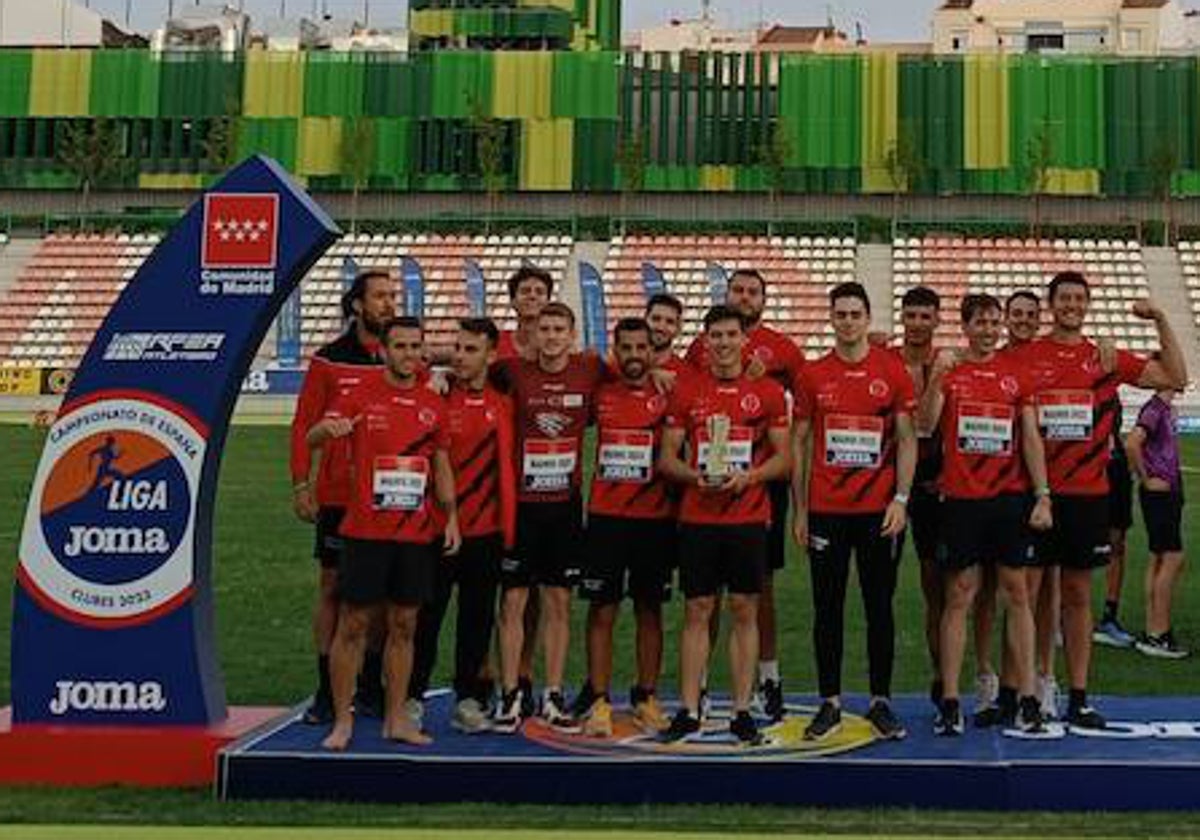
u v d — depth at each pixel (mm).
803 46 54656
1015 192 36375
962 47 49906
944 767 4969
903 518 5578
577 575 5918
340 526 5676
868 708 5961
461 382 5785
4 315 35406
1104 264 34812
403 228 37688
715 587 5531
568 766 5055
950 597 5594
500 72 38125
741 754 5164
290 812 4883
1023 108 36406
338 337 6289
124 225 37875
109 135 38250
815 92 37125
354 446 5477
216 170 38250
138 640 5543
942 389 5812
